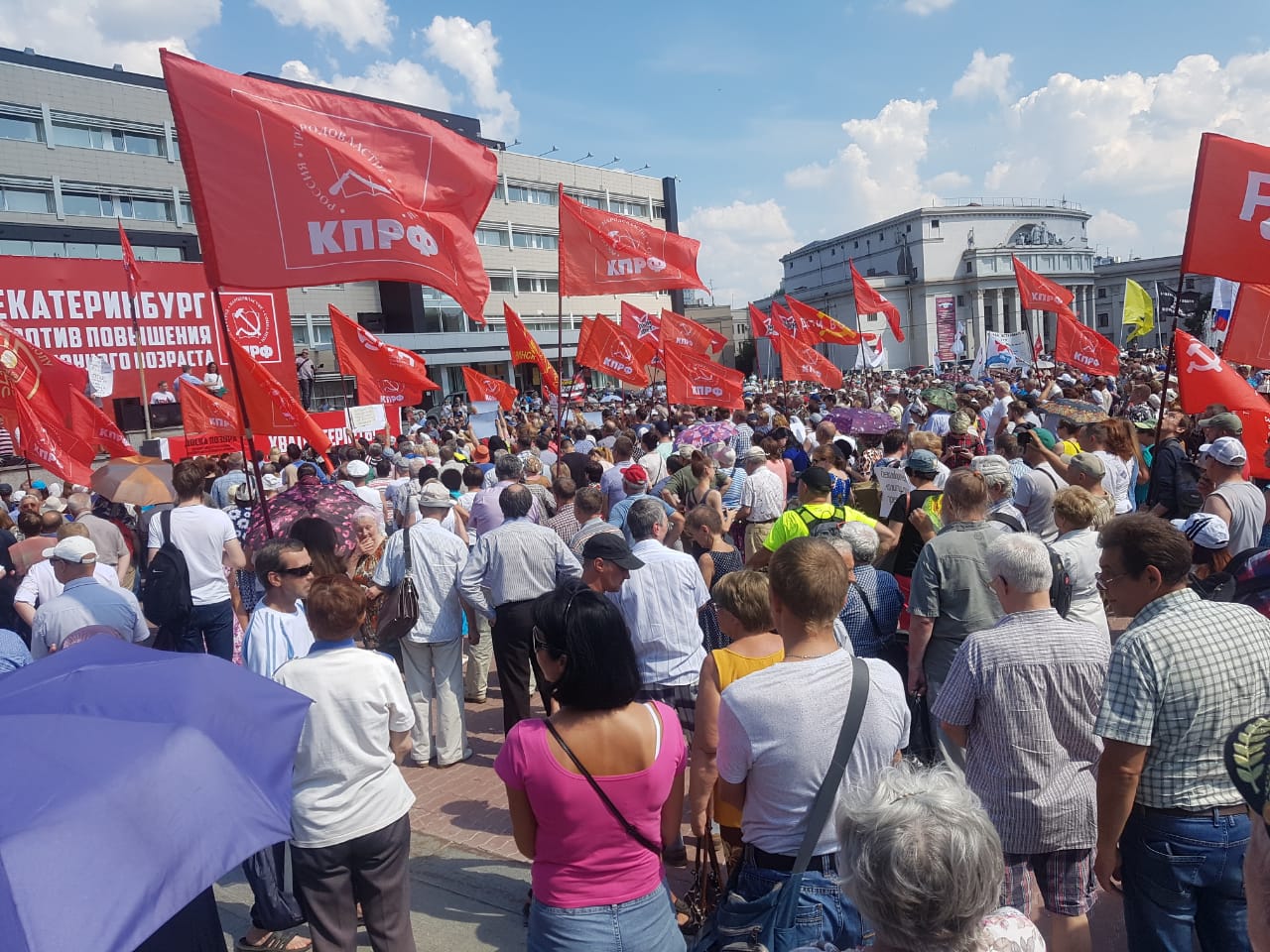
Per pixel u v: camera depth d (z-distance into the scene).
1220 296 17.75
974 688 2.90
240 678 2.29
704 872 3.21
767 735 2.57
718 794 2.98
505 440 13.84
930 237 97.25
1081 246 107.69
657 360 24.09
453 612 5.77
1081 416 8.32
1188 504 6.67
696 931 3.43
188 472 5.93
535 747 2.48
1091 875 2.90
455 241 4.87
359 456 11.20
